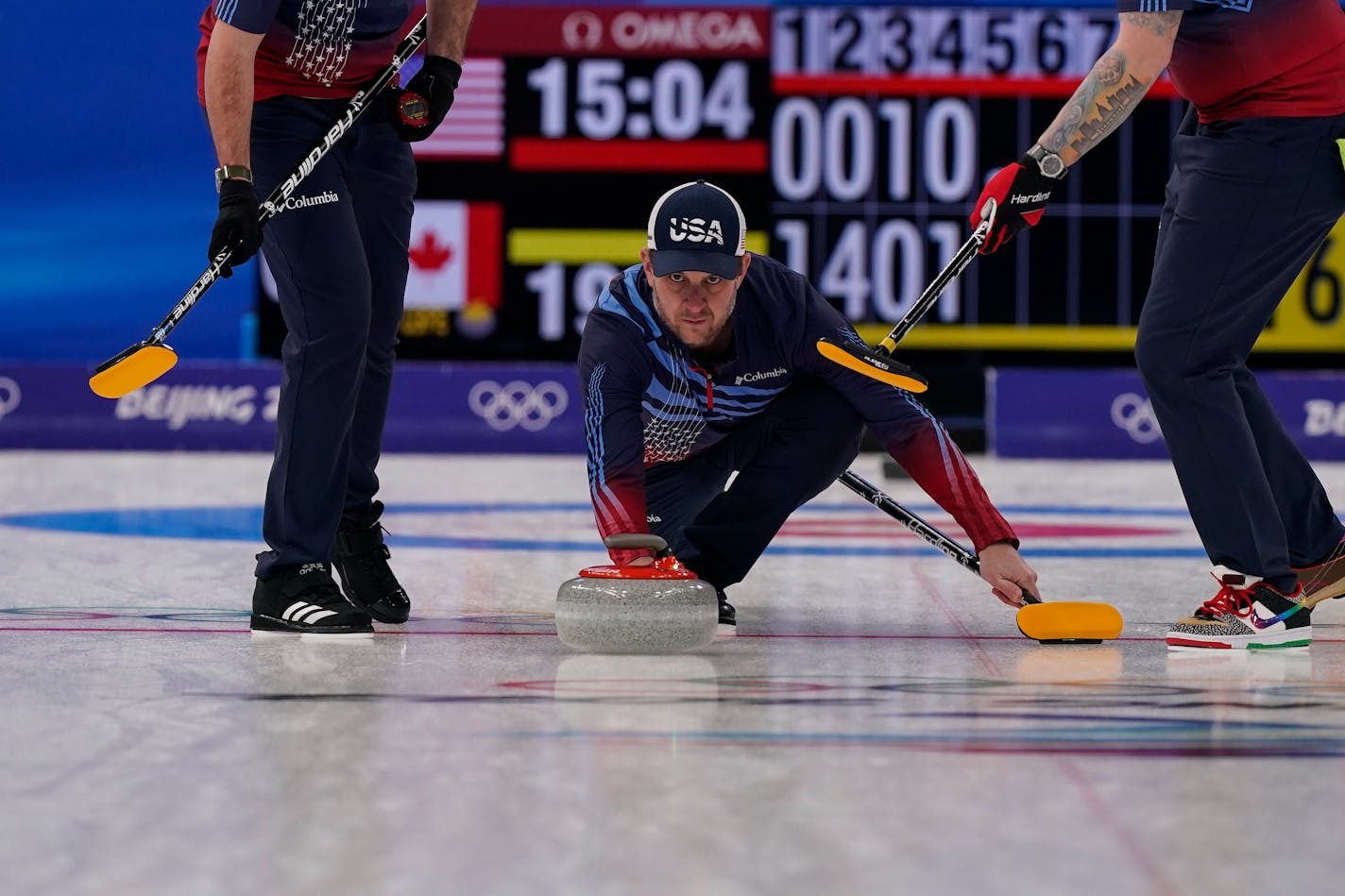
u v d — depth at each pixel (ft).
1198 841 20.21
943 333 120.26
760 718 27.76
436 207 119.44
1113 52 35.81
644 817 21.22
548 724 27.17
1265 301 36.70
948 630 39.68
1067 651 36.17
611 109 118.93
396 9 39.11
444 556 57.16
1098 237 119.44
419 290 120.06
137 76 118.52
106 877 18.66
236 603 43.91
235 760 24.35
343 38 37.91
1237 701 29.78
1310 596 39.75
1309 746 25.77
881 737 26.25
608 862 19.22
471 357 120.98
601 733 26.50
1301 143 35.81
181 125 119.03
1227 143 36.11
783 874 18.76
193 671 32.45
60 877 18.65
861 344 36.88
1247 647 36.32
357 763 24.20
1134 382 119.65
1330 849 19.89
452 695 29.89
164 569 52.08
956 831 20.62
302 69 37.83
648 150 119.14
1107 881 18.57
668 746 25.50
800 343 37.14
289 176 36.55
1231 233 36.04
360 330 37.88
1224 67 35.86
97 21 117.60
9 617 40.70
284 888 18.30
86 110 118.32
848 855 19.52
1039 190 36.45
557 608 35.32
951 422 121.29
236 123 35.81
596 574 35.19
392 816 21.26
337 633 37.17
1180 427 36.81
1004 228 36.76
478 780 23.17
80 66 117.91
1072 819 21.25
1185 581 50.67
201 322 120.67
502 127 119.03
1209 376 36.65
